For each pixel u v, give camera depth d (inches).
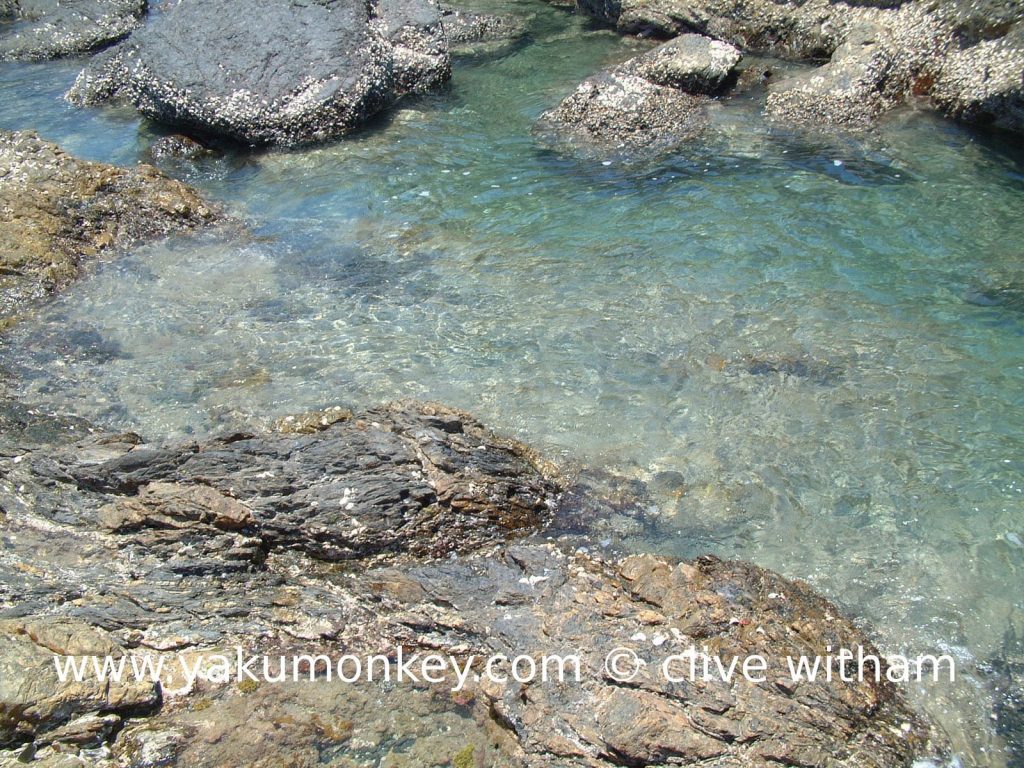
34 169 217.3
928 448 153.9
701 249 201.6
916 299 184.9
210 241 210.8
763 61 289.7
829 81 256.2
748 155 237.5
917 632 127.5
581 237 208.4
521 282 194.2
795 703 115.0
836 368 169.0
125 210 213.8
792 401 162.7
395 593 130.7
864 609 130.7
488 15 331.3
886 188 219.6
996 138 237.9
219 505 138.5
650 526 143.8
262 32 262.1
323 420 159.6
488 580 132.1
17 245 198.2
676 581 129.9
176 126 260.5
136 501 139.1
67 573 128.2
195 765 105.3
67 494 141.6
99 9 332.8
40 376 170.9
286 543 138.5
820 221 208.8
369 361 173.8
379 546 139.1
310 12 268.2
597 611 125.6
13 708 104.4
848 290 188.1
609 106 253.4
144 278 198.4
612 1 326.3
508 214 218.7
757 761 108.7
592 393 165.3
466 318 184.4
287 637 122.6
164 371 172.2
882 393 163.8
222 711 111.6
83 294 193.2
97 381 169.8
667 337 177.2
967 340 174.6
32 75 306.2
